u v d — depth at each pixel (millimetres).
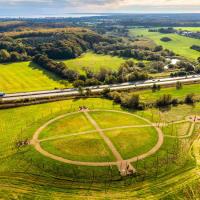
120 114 148125
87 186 95188
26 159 107688
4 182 95688
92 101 167250
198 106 163625
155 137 125688
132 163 106938
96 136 123250
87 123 136125
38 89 189625
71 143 117375
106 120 140125
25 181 96750
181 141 124062
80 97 173375
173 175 100688
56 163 105312
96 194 91375
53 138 122062
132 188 94438
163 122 141250
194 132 132750
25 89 189125
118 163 106625
